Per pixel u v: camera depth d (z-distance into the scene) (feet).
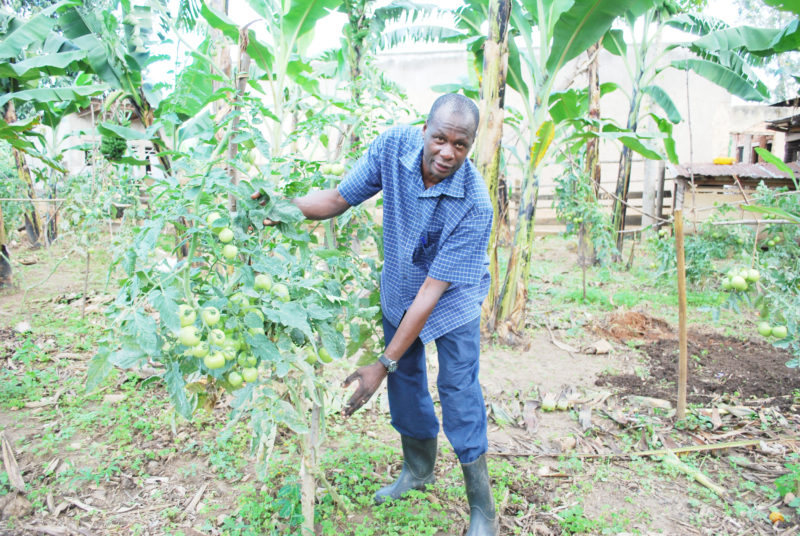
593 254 27.58
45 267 24.29
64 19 14.97
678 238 10.33
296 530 7.15
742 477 8.98
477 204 6.28
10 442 9.45
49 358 13.33
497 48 13.65
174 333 5.28
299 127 7.84
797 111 35.17
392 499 7.93
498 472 8.76
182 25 15.78
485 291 7.40
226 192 5.73
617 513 7.93
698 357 14.64
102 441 9.59
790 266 13.99
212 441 9.61
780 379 12.92
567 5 14.85
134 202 17.15
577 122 17.17
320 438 6.60
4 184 22.57
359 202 6.84
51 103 18.54
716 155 37.52
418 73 38.29
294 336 6.15
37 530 7.27
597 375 13.47
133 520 7.55
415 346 7.35
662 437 10.23
